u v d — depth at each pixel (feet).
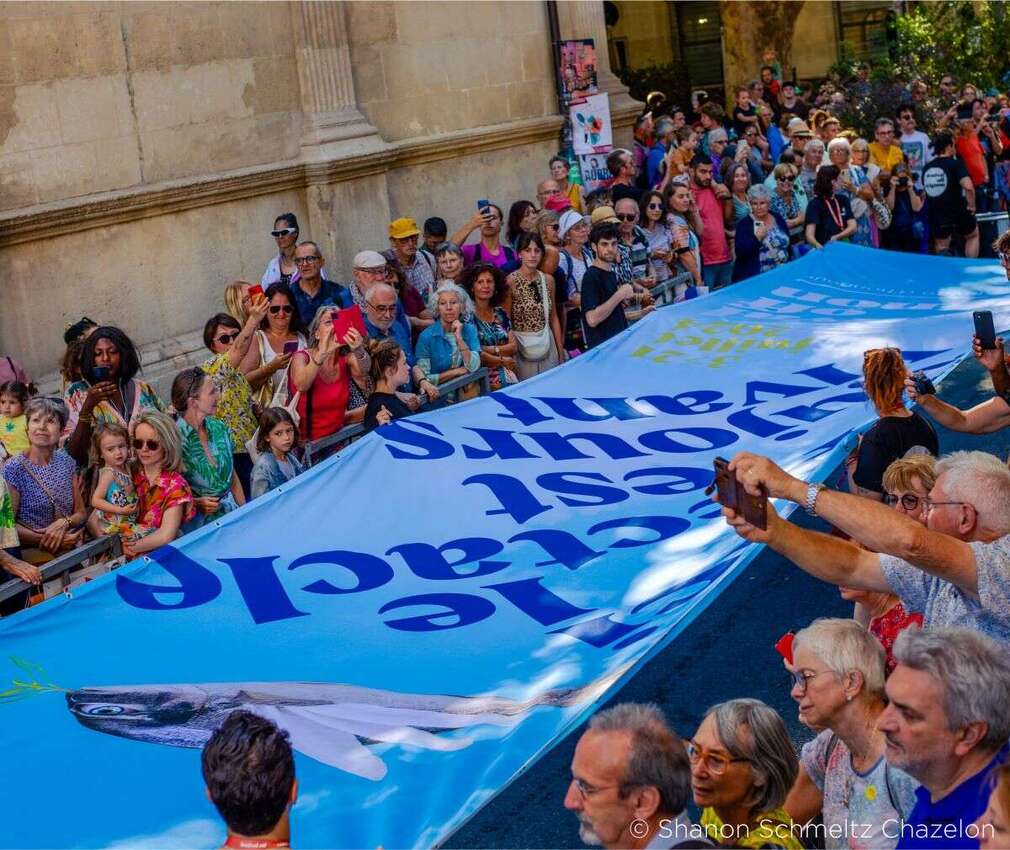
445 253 31.14
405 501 19.13
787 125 59.31
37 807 12.64
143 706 14.26
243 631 15.92
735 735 12.09
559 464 20.40
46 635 15.84
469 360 28.30
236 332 26.81
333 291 30.35
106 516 20.26
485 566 17.40
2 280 31.40
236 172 37.01
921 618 15.19
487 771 12.79
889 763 10.80
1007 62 74.13
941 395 36.24
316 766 13.04
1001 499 13.79
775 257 40.68
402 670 14.88
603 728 10.91
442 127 45.34
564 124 50.49
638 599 16.12
